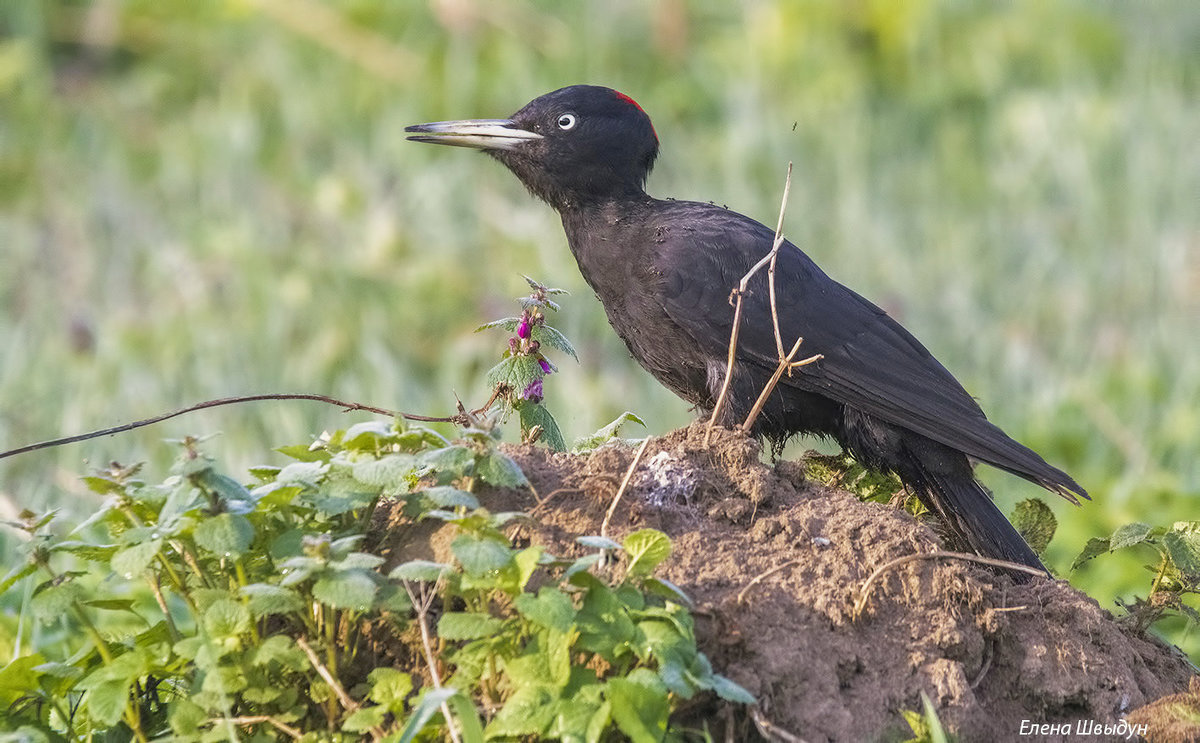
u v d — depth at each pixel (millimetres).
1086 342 14367
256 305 13789
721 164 17516
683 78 19094
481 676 5902
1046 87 19359
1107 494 11078
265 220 15750
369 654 6219
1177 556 7301
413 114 18109
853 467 8812
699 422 7703
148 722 6430
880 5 19406
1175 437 12250
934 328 14492
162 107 18844
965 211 17047
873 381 8500
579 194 9375
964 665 6492
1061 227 16625
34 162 17141
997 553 8102
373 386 12891
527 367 7738
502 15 19406
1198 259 16000
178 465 5789
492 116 18266
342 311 13656
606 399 12914
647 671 5574
